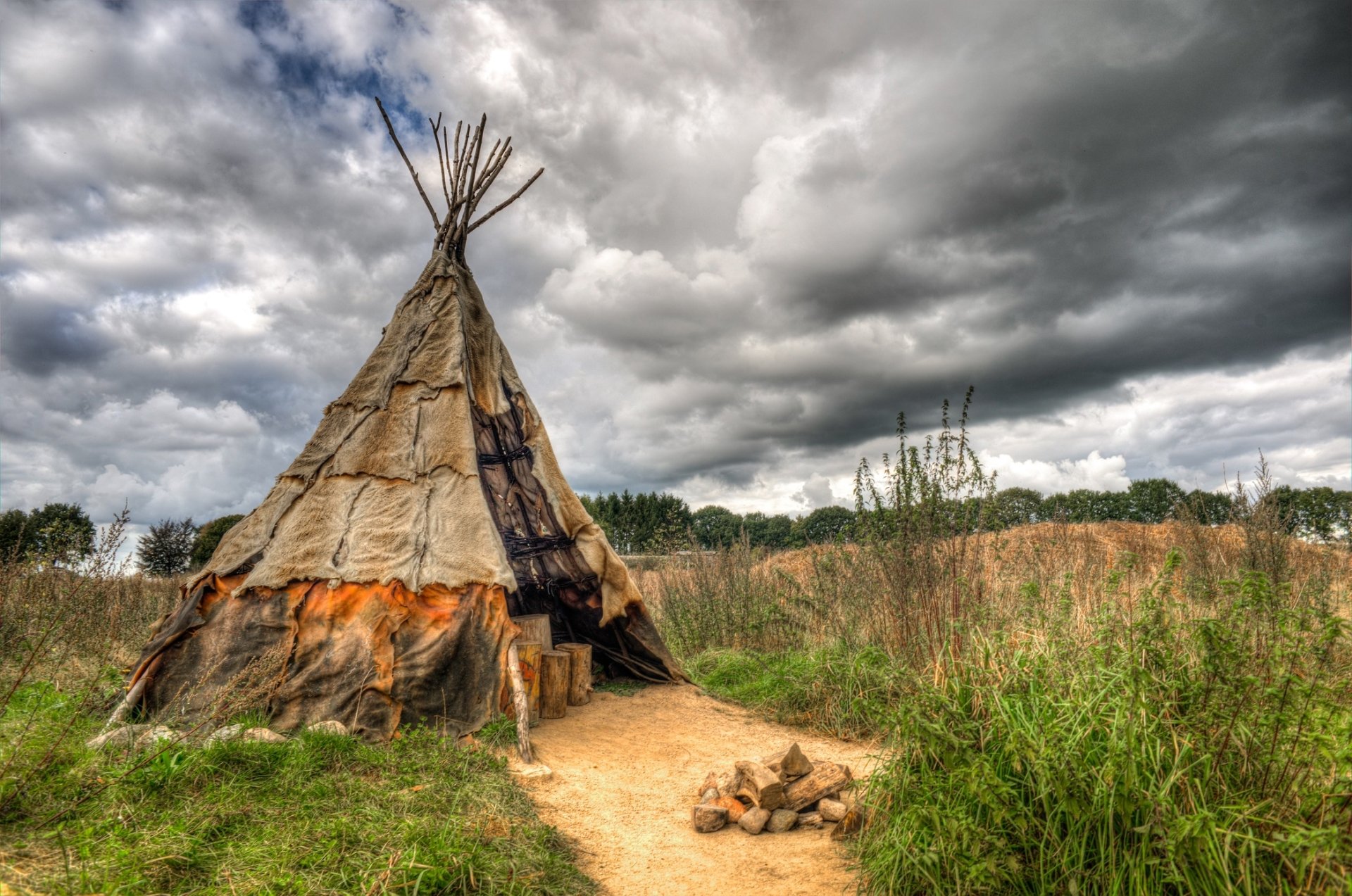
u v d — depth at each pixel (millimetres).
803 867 4098
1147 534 13961
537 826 4285
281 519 6750
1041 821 3285
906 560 6805
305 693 5828
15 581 5750
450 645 6109
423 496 6895
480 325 8805
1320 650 3434
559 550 8844
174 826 3559
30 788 3682
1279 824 2838
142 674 5926
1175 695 3400
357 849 3588
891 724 4285
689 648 10875
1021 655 4125
